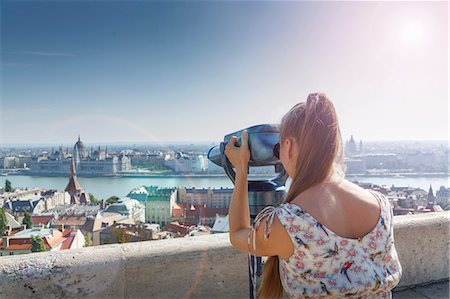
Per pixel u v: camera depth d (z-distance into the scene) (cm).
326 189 94
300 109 99
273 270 109
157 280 167
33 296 142
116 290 159
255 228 97
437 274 226
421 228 222
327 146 94
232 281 182
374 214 94
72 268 150
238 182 114
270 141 114
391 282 90
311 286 88
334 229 88
